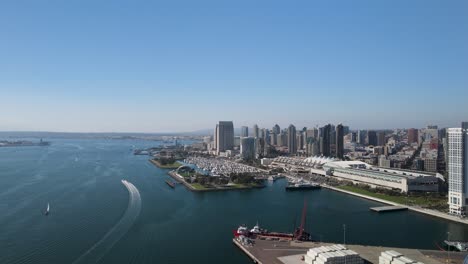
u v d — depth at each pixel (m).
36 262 189.62
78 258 196.00
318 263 178.12
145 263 192.12
